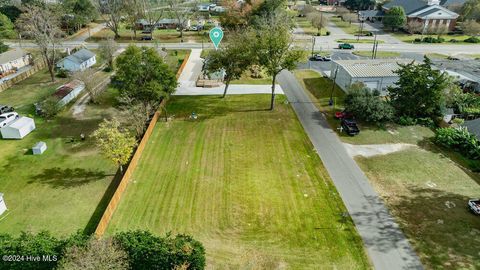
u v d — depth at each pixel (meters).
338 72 60.94
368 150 41.62
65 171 37.72
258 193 33.97
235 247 27.66
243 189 34.56
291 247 27.72
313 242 28.19
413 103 47.47
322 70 70.38
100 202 32.94
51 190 34.59
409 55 79.50
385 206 32.31
